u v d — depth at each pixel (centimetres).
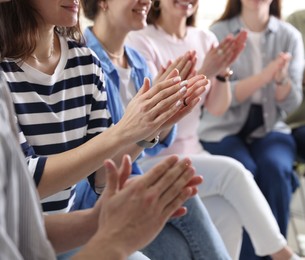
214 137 232
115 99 152
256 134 241
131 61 175
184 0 197
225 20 246
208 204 189
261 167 221
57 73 125
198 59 209
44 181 112
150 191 79
